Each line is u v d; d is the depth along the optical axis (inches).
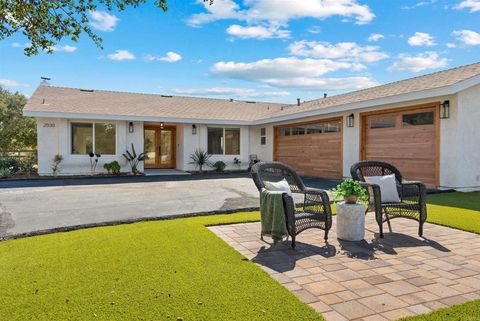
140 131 579.8
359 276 128.2
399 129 399.2
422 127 372.2
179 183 448.5
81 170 537.0
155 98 713.0
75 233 186.7
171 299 107.3
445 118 346.3
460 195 318.0
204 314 98.1
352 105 430.6
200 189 386.6
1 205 281.6
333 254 154.6
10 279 122.5
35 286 116.6
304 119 554.6
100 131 549.6
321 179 493.7
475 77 329.7
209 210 259.3
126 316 96.9
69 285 117.5
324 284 120.7
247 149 679.1
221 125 655.1
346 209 177.0
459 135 336.8
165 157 690.2
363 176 211.3
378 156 427.8
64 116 505.4
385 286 119.0
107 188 394.3
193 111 655.1
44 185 420.5
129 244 164.7
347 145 470.0
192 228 195.9
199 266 135.9
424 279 125.1
